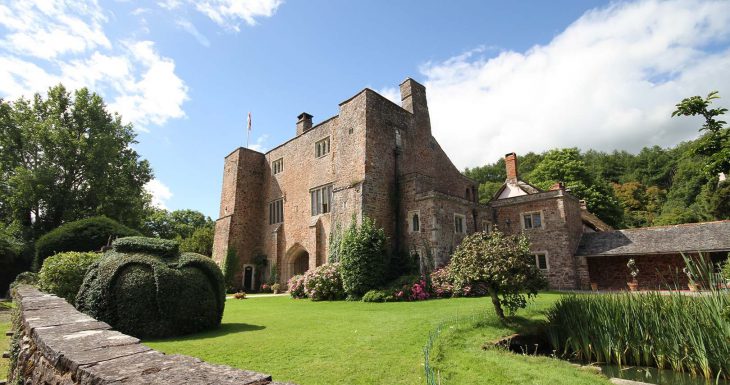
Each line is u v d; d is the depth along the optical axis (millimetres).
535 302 13305
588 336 9531
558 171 42094
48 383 3289
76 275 11797
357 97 22609
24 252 25562
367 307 13930
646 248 18922
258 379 2371
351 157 22031
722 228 18141
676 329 8562
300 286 19766
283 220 27531
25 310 5938
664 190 52906
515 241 11195
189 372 2484
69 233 19766
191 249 40781
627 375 8328
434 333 8531
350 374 5977
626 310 9297
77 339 3627
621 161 61438
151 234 47969
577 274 20250
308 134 26719
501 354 7934
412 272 19328
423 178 21781
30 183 27359
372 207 20422
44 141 28750
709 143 4824
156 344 7668
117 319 8445
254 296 22391
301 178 26609
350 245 18328
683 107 5027
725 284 8211
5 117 29312
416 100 26500
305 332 8930
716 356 7859
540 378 6473
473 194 30719
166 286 8766
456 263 11148
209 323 9344
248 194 29453
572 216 22078
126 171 33094
